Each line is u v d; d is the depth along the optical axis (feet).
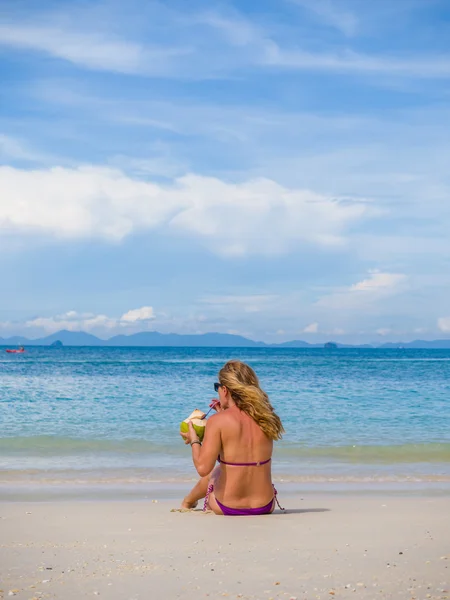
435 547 14.42
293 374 142.51
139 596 10.92
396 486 29.17
